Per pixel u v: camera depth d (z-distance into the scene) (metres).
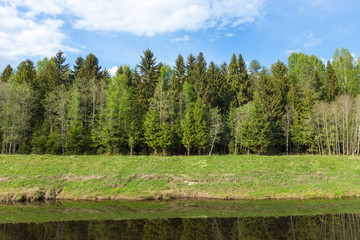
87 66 51.50
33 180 21.61
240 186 21.19
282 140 44.44
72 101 40.66
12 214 14.83
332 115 40.19
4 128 34.81
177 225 12.77
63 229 12.06
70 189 20.42
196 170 25.73
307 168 27.19
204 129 39.28
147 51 48.81
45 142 36.44
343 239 10.68
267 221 13.45
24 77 44.88
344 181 22.92
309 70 51.47
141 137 39.91
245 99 45.97
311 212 15.23
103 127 38.44
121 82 46.00
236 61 50.50
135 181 22.22
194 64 50.75
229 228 12.25
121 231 11.80
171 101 41.38
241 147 40.69
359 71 52.66
